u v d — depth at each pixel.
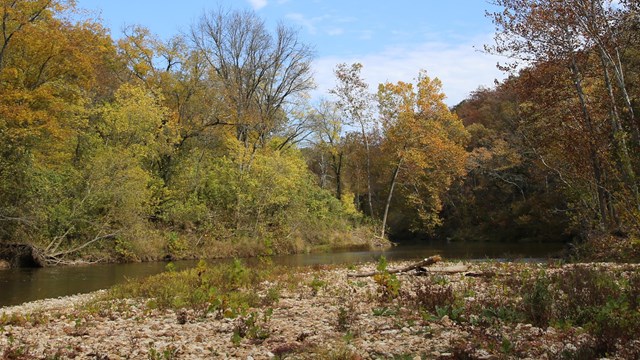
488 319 8.04
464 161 43.25
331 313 9.74
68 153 28.03
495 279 12.61
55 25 25.88
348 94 45.06
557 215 39.59
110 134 30.11
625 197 16.16
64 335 9.02
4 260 23.66
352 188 55.59
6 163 23.55
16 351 7.56
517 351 6.24
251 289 13.39
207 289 13.01
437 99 42.34
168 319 10.10
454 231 53.31
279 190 35.84
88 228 26.45
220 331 8.74
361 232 44.00
